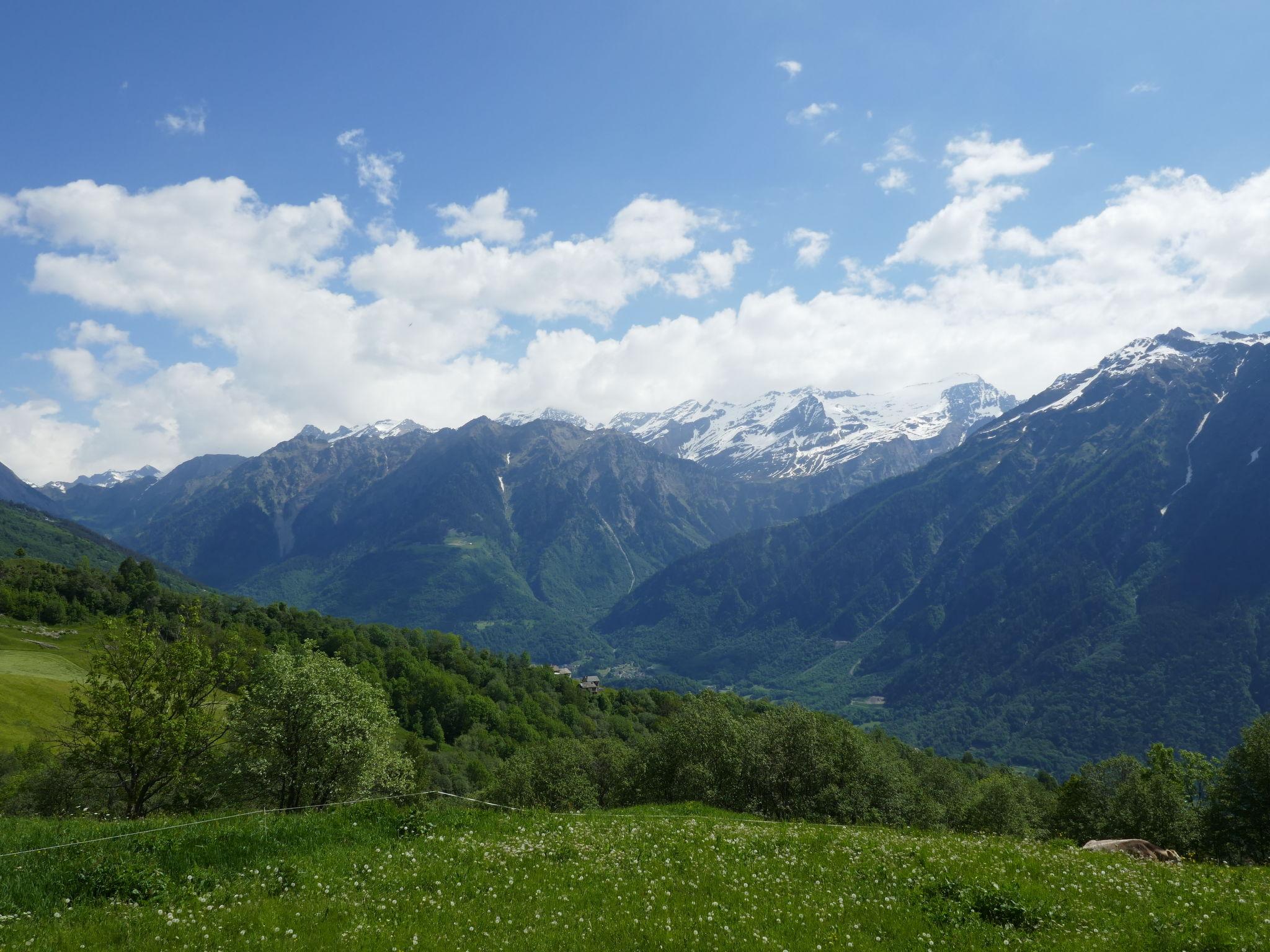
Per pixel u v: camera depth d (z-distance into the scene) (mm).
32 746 73375
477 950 12789
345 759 44031
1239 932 14484
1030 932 14625
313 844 19453
